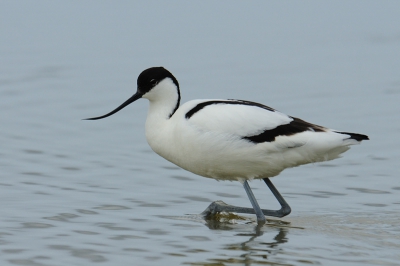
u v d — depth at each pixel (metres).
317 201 11.13
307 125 9.77
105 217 10.03
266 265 8.34
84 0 25.64
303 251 8.86
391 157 13.28
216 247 8.95
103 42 21.50
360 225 9.98
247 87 17.78
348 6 25.95
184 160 10.05
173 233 9.48
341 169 12.70
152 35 22.27
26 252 8.51
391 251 8.89
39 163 12.65
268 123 9.69
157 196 11.20
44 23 23.19
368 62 20.25
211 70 19.14
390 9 25.62
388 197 11.26
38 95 17.02
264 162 9.87
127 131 14.81
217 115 9.72
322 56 20.75
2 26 22.69
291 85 18.06
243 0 26.30
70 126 15.00
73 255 8.47
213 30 22.95
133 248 8.78
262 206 11.02
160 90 10.31
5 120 15.22
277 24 23.89
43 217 9.88
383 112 16.05
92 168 12.51
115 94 17.25
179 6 25.38
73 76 18.53
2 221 9.63
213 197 11.33
